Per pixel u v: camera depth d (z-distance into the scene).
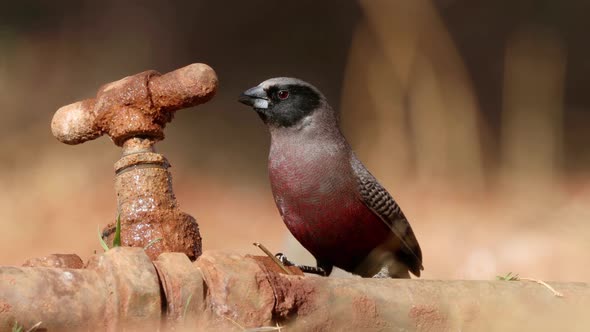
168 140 20.91
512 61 19.20
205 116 22.44
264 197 18.08
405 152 17.67
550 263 12.22
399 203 16.34
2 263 13.46
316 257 8.52
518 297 5.27
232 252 4.75
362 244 8.34
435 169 17.16
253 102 8.30
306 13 28.28
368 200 8.15
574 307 5.34
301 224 8.22
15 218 15.09
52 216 15.16
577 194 17.02
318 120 8.19
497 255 12.95
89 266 4.56
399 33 18.69
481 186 16.91
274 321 4.67
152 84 5.78
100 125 5.85
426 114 17.83
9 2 25.20
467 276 12.93
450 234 14.54
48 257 5.39
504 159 17.86
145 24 26.31
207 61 26.47
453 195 16.55
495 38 27.89
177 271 4.53
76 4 25.89
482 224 14.78
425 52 18.81
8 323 4.26
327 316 4.81
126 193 5.70
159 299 4.41
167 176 5.80
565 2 28.61
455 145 17.50
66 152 17.72
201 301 4.51
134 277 4.40
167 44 26.19
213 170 19.56
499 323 5.18
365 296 4.92
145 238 5.61
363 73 19.36
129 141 5.81
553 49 25.05
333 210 8.08
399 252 8.66
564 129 23.03
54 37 24.50
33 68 23.12
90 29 25.39
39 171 16.97
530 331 5.25
